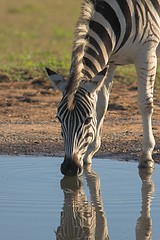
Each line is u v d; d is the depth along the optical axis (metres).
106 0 11.21
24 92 18.38
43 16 41.53
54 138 14.00
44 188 10.62
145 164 11.90
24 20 39.97
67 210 9.48
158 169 11.85
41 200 9.95
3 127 14.98
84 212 9.42
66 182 10.98
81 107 10.20
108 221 9.06
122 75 19.59
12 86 19.02
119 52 11.49
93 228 8.80
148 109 11.78
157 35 11.70
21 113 16.30
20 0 46.53
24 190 10.48
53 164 12.14
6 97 17.83
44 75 19.91
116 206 9.70
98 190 10.52
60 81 10.34
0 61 23.36
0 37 33.22
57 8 44.41
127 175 11.45
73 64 10.24
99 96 11.83
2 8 43.72
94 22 10.98
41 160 12.44
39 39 32.94
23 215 9.24
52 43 31.31
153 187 10.66
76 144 10.23
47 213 9.36
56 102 17.39
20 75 19.95
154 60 11.71
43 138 14.00
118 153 12.86
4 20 39.81
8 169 11.81
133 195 10.20
